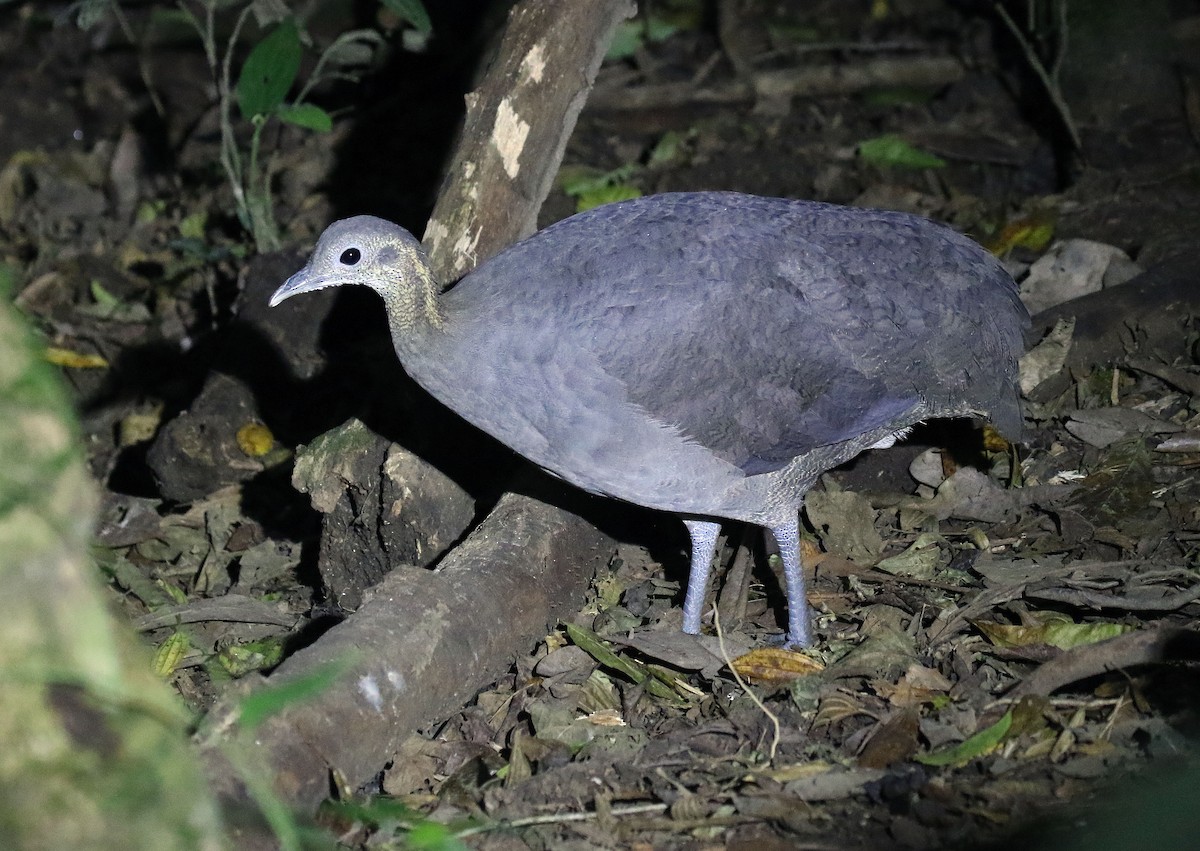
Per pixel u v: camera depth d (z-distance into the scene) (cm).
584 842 720
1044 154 1509
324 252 841
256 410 1202
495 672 866
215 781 666
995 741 749
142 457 1277
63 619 564
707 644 881
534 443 864
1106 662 782
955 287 902
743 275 850
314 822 715
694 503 877
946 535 992
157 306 1474
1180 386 1085
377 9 1794
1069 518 973
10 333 576
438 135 1669
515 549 902
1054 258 1213
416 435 976
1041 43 1569
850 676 840
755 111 1655
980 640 868
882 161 1509
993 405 926
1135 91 1488
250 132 1730
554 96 1059
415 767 786
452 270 1019
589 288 839
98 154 1734
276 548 1109
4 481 552
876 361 876
